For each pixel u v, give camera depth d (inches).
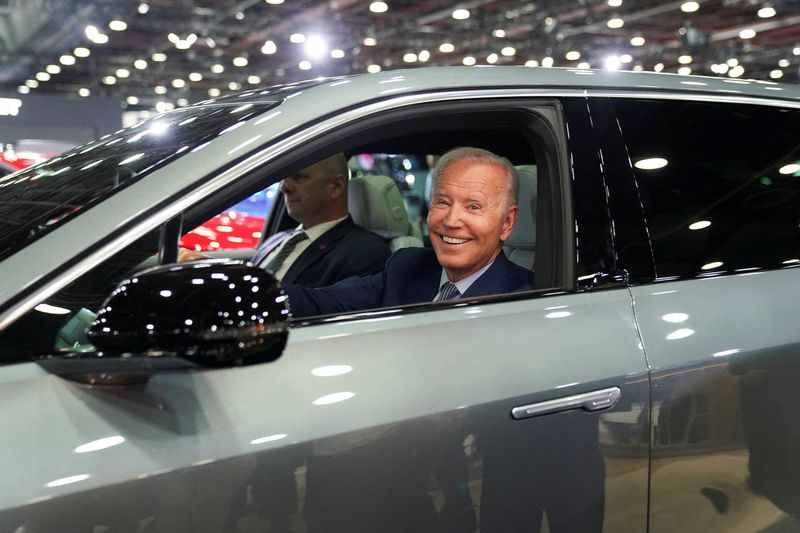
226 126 59.7
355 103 62.2
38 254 50.5
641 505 67.3
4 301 48.8
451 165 73.3
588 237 68.7
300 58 895.1
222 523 50.0
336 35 727.1
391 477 55.4
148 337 43.9
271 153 57.8
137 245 52.1
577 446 63.4
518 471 60.7
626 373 65.7
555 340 64.2
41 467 45.8
